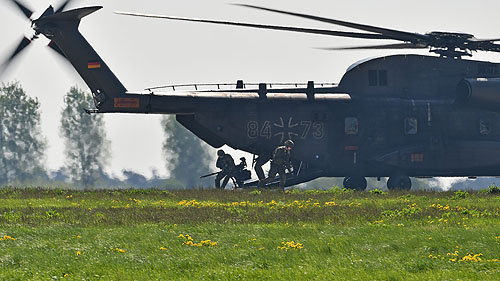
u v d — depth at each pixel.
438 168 141.50
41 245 60.28
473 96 139.12
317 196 111.75
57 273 49.62
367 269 50.91
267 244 61.25
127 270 50.72
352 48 138.25
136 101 131.12
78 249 58.28
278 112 135.62
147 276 48.69
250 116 134.38
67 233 67.19
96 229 70.12
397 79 141.75
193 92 134.38
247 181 141.00
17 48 124.94
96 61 130.75
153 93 131.62
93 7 125.75
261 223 76.19
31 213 85.25
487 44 139.50
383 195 114.62
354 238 64.12
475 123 143.12
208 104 133.12
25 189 125.19
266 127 135.12
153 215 81.69
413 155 140.12
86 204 99.75
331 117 137.75
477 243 60.22
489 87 139.75
